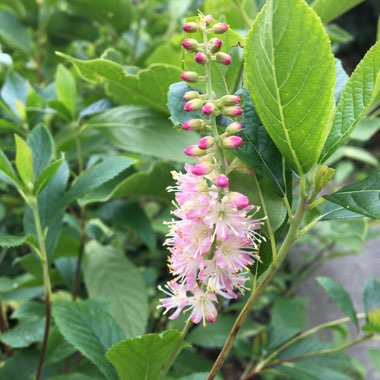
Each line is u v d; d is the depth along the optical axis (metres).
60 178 0.24
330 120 0.15
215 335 0.32
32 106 0.31
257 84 0.14
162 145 0.27
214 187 0.15
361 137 0.29
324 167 0.15
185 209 0.15
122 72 0.24
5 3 0.43
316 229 0.48
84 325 0.20
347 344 0.27
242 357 0.42
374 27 1.17
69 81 0.30
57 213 0.23
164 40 0.37
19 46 0.42
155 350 0.17
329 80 0.13
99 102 0.31
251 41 0.14
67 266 0.31
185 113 0.17
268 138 0.16
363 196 0.15
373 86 0.15
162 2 0.50
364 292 0.27
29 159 0.21
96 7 0.39
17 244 0.20
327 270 0.56
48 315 0.22
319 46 0.13
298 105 0.14
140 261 0.41
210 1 0.36
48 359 0.24
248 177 0.17
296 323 0.36
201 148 0.15
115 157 0.23
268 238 0.17
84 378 0.21
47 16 0.42
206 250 0.15
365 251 0.60
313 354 0.28
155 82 0.25
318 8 0.26
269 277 0.16
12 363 0.24
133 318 0.28
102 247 0.30
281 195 0.16
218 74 0.18
